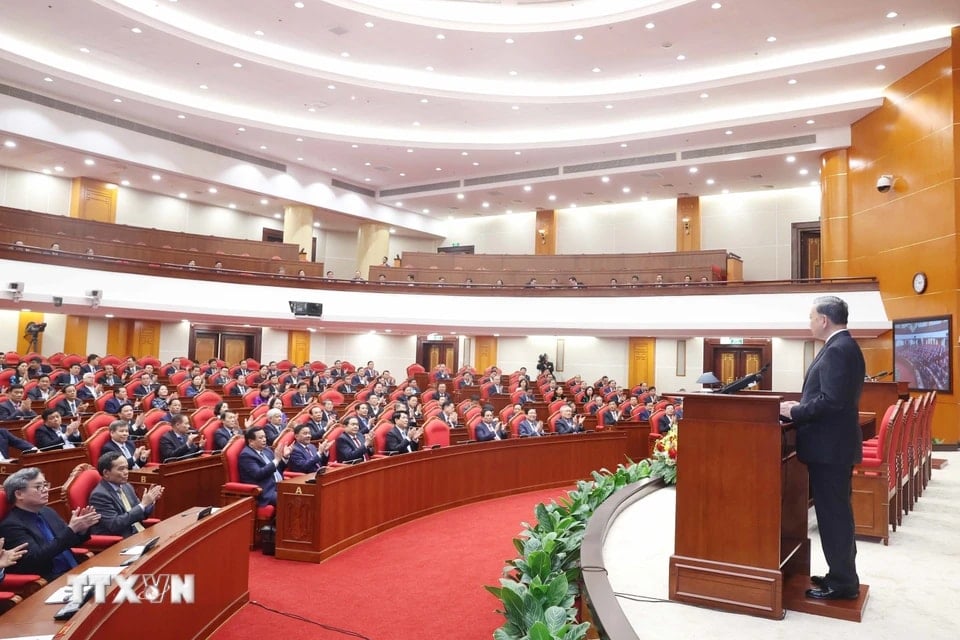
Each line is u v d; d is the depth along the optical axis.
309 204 22.69
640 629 2.70
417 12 15.11
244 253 19.97
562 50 15.66
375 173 23.25
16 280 14.46
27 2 13.27
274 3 14.05
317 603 5.03
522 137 20.88
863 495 4.34
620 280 19.95
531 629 2.58
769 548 2.88
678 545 3.06
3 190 18.88
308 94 17.80
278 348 21.42
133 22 13.97
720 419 3.04
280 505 6.18
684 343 21.11
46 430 7.43
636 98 17.17
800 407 2.92
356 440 8.05
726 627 2.73
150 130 18.50
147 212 21.75
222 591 4.60
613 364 21.88
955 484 6.93
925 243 14.13
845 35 14.38
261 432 6.69
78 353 17.80
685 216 23.36
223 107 18.83
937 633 2.70
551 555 3.77
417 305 19.92
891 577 3.48
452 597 5.20
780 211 22.41
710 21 13.93
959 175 13.31
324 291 19.36
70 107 16.78
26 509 3.98
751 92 16.47
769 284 17.16
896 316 15.00
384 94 17.64
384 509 7.33
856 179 16.73
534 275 20.75
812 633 2.68
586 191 22.92
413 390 14.05
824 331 3.12
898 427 4.69
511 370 22.89
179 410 8.47
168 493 6.43
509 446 9.63
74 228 17.09
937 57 14.01
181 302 17.00
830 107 16.09
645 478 5.96
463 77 17.56
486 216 27.69
